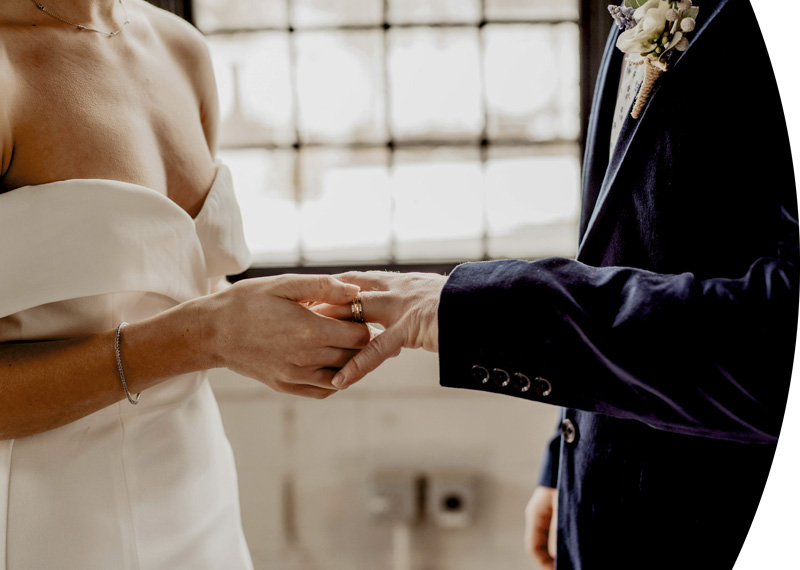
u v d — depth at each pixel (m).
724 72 0.77
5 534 0.85
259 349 0.86
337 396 2.60
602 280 0.78
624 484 0.87
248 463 2.61
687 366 0.72
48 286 0.83
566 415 0.97
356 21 2.75
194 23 2.74
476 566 2.57
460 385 0.82
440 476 2.57
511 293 0.79
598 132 1.01
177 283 0.95
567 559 0.95
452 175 2.83
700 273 0.79
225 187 1.09
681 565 0.84
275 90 2.79
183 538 0.97
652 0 0.84
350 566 2.59
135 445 0.92
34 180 0.86
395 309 0.88
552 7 2.73
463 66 2.77
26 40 0.87
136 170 0.92
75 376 0.83
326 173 2.84
